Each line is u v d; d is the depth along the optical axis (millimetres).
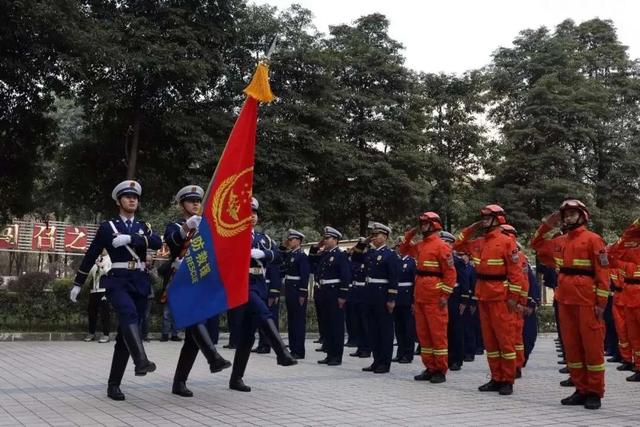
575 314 7508
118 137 20844
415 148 26328
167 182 21531
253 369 10164
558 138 28484
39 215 25219
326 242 11695
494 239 8625
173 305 6910
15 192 18531
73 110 30531
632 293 10125
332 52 24797
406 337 11930
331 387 8328
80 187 21312
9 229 23984
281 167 20516
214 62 18641
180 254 7238
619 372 11320
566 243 7750
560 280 7691
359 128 25047
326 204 24797
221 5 19188
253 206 8094
